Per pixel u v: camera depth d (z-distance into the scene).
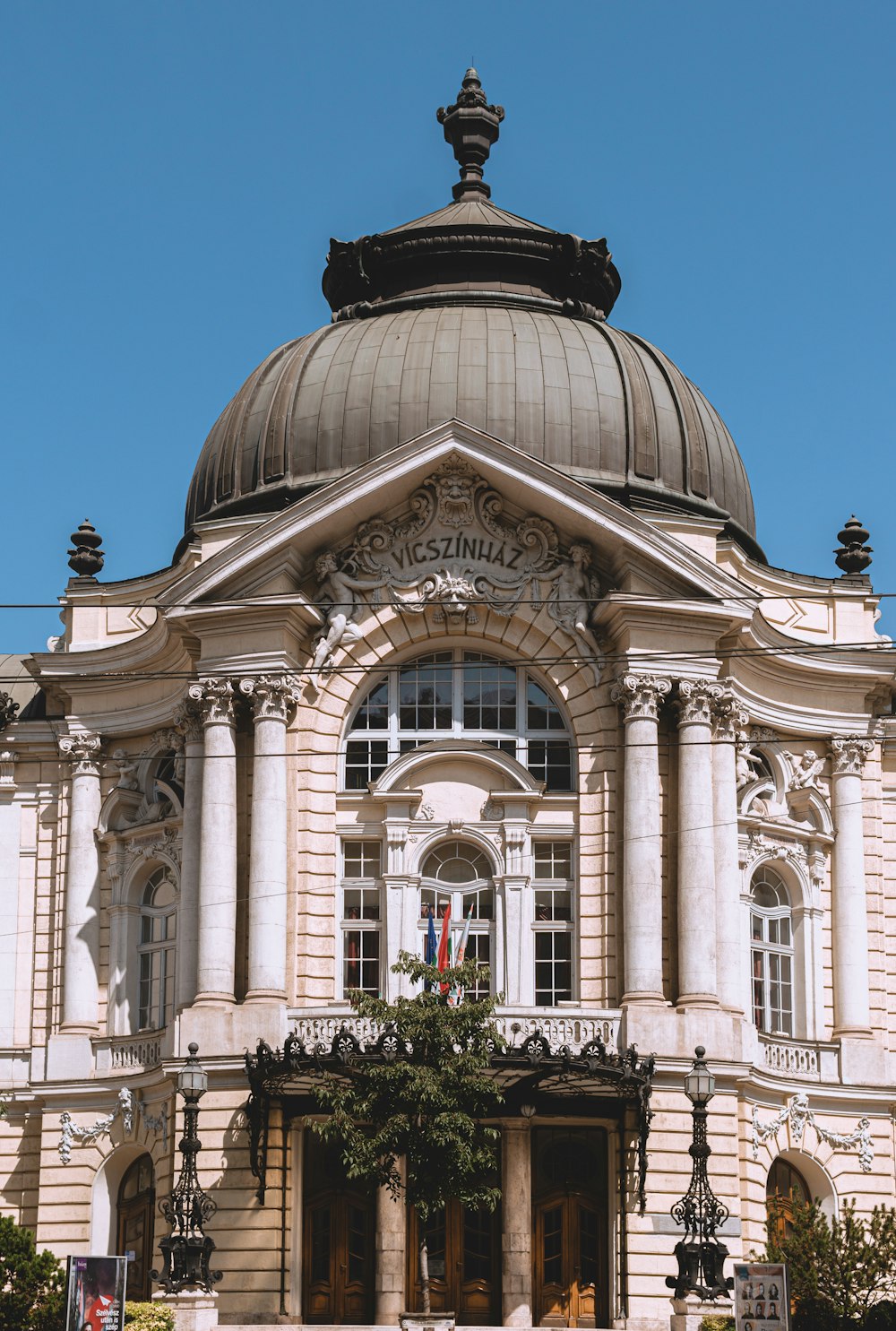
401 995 45.41
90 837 53.19
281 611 49.41
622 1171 46.97
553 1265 47.66
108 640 54.50
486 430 52.16
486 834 49.88
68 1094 51.56
